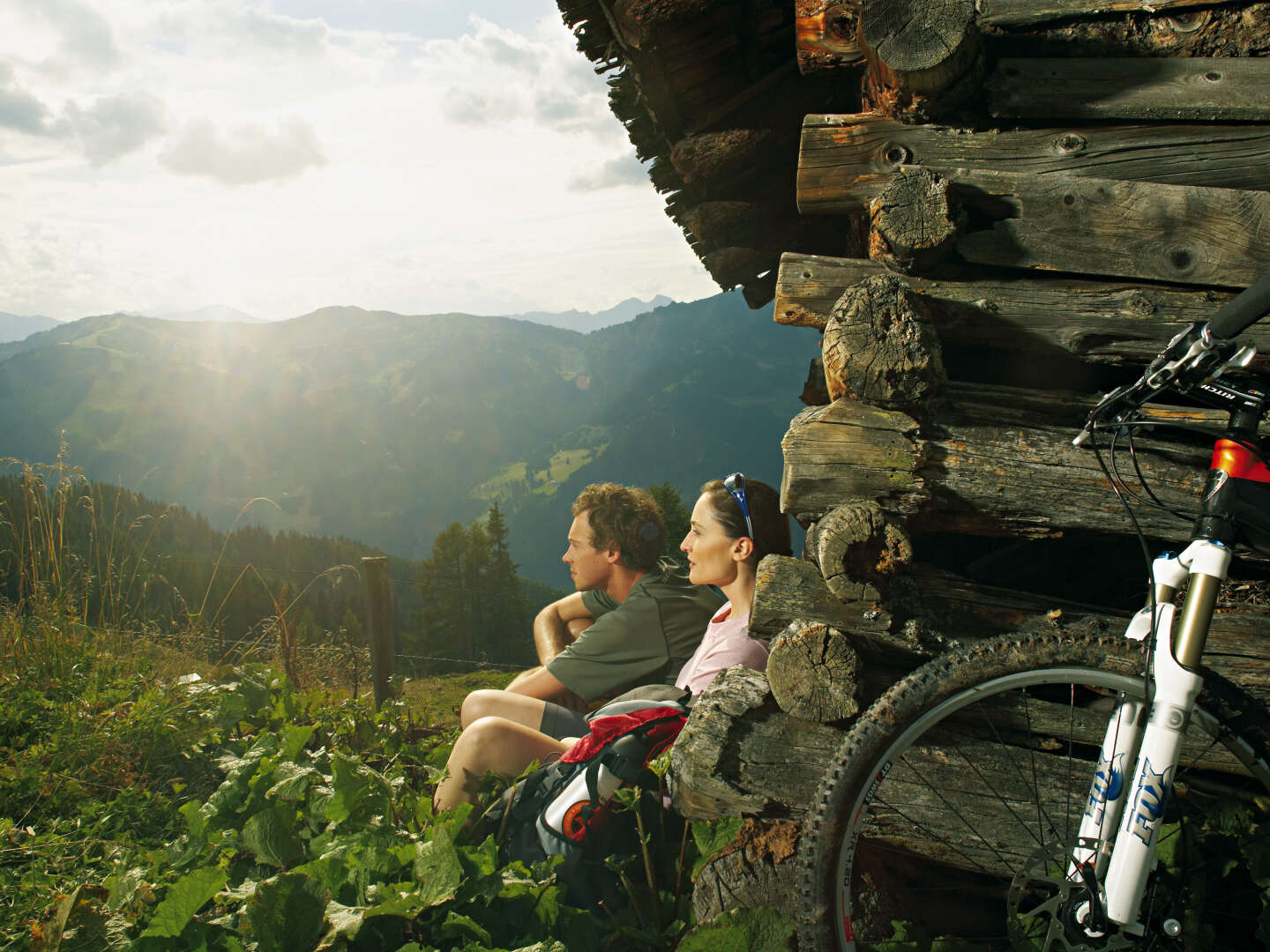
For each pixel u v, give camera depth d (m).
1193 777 1.91
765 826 2.04
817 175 2.33
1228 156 2.12
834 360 2.05
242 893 2.00
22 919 2.08
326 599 41.28
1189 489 1.92
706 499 2.71
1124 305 2.11
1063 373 2.31
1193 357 1.42
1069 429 2.04
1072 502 1.98
